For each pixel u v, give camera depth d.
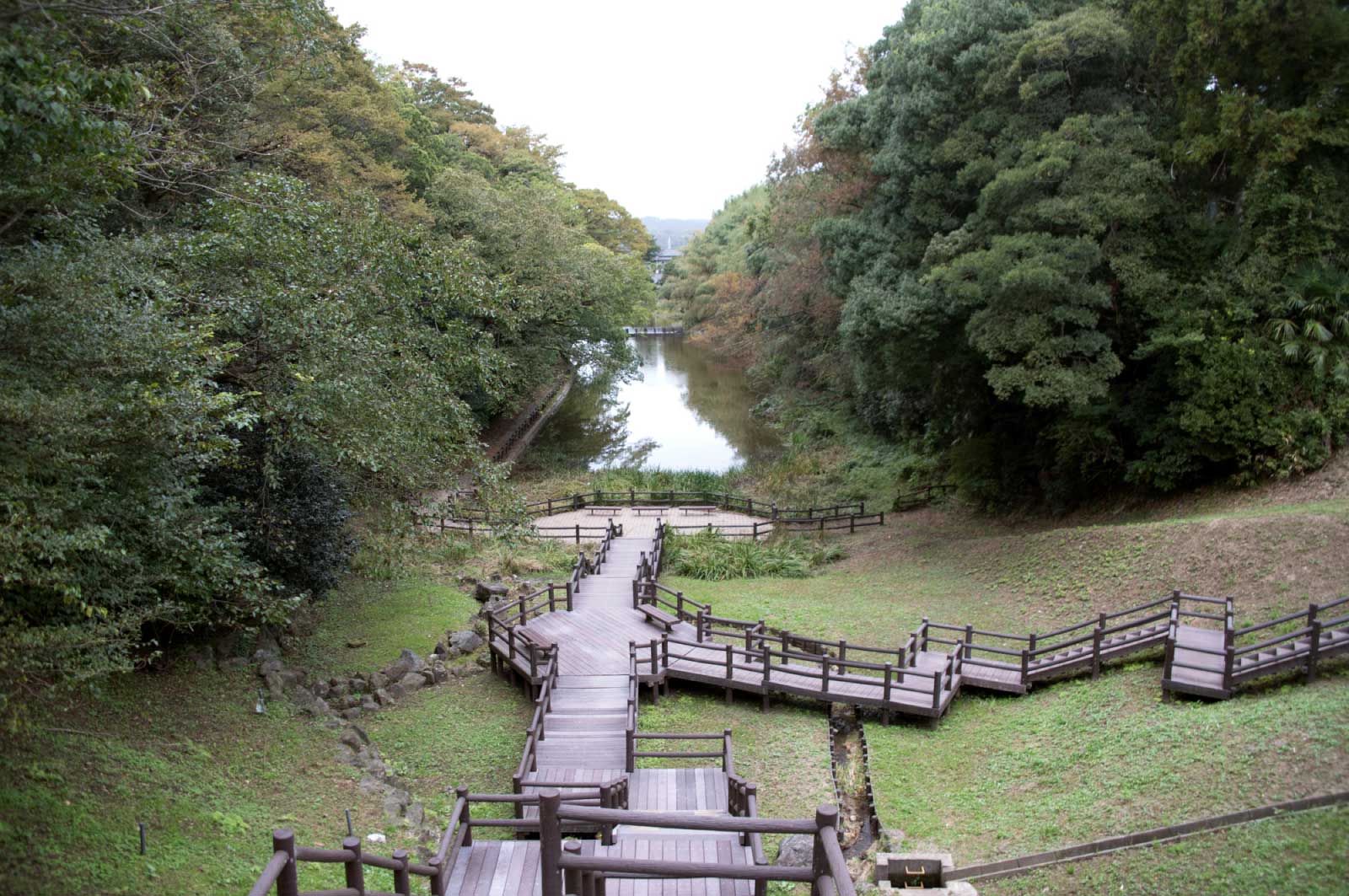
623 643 15.77
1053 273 15.72
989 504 23.52
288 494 13.75
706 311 73.81
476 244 30.22
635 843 8.59
